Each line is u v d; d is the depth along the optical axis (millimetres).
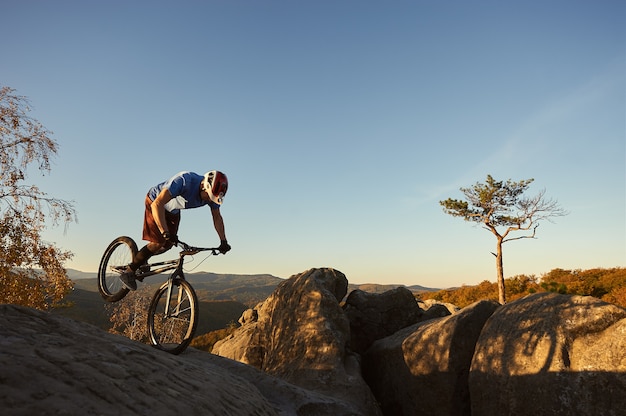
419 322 8297
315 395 5070
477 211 27688
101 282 5293
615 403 4180
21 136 15078
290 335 7156
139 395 1957
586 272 25438
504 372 5113
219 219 4996
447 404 5859
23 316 2324
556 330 4926
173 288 4605
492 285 30672
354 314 8578
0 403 1438
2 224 14680
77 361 1975
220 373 3590
